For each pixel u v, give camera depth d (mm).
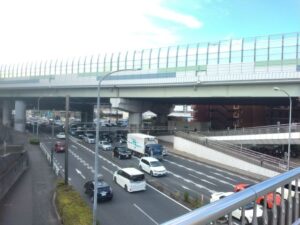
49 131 80875
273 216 3973
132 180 25953
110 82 54938
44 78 68188
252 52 41688
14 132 73188
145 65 52969
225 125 71875
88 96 59500
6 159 27016
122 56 56312
